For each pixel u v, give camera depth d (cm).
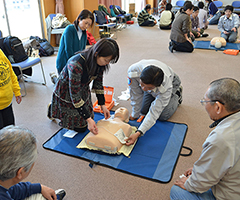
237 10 987
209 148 118
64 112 225
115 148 205
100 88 222
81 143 223
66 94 215
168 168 194
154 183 181
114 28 808
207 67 439
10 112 208
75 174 192
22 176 94
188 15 513
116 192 174
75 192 175
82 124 233
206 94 121
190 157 208
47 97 328
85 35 310
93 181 185
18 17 540
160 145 222
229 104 113
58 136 238
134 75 222
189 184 137
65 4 598
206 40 644
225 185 124
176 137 233
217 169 119
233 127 113
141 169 194
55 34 582
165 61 480
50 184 182
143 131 209
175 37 523
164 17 820
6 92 192
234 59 482
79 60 186
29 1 543
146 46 602
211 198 135
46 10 557
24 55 356
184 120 266
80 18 290
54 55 527
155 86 184
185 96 324
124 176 189
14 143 88
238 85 114
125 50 566
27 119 273
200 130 247
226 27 612
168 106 251
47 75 408
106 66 191
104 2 859
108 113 230
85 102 223
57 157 211
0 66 185
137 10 1202
